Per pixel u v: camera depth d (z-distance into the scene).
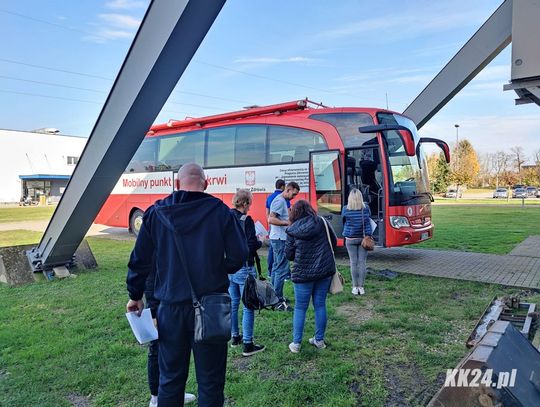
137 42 4.92
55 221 7.46
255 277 4.47
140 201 13.99
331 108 9.68
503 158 70.69
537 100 3.72
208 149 11.94
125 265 9.37
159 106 5.42
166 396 2.58
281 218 6.10
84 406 3.47
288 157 10.16
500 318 4.48
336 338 4.79
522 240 12.61
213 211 2.70
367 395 3.50
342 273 8.32
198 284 2.56
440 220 19.80
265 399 3.45
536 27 3.07
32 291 7.10
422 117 10.94
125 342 4.80
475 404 1.93
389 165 8.91
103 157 5.96
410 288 6.94
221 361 2.61
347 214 6.68
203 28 4.42
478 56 10.13
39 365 4.21
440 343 4.60
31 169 51.34
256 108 10.96
